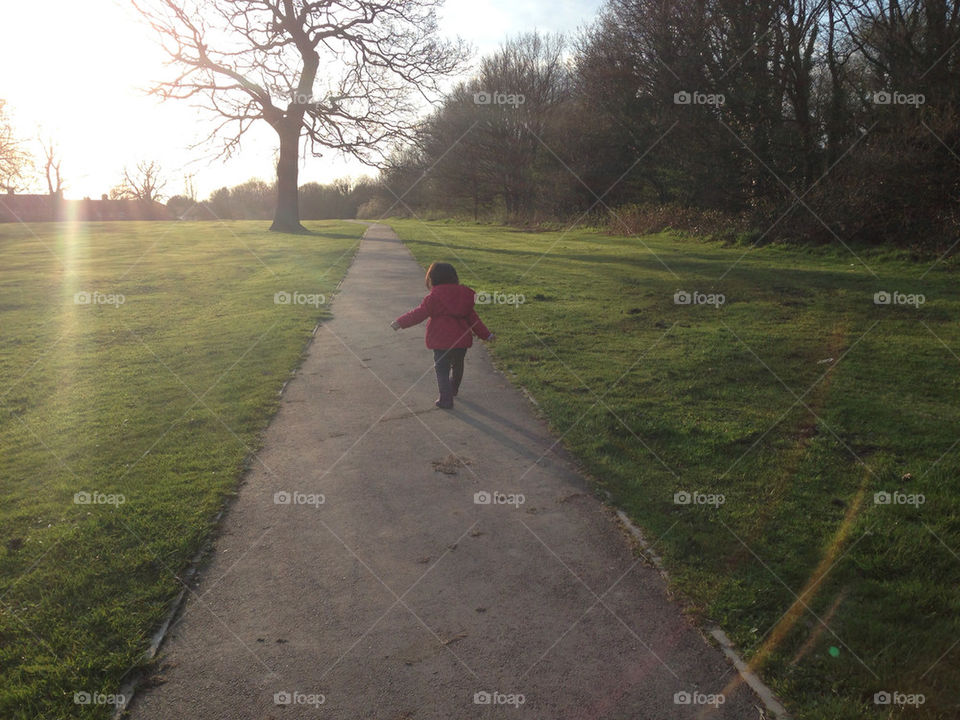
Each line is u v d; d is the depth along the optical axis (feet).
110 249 83.10
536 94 144.87
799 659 9.90
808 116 80.69
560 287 46.16
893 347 28.07
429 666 9.94
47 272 61.26
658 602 11.39
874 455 17.26
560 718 8.93
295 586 11.95
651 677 9.64
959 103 60.64
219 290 48.47
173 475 16.52
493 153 143.74
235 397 22.79
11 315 41.50
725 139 83.87
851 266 54.95
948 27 64.18
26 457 18.42
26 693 9.33
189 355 29.27
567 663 9.96
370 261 62.54
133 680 9.70
